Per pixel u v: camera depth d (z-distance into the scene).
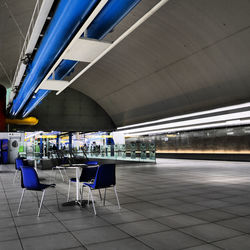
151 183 8.30
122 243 3.17
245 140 18.28
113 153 19.08
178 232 3.54
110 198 5.91
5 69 13.75
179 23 11.68
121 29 13.41
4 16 7.90
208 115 16.03
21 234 3.53
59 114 25.06
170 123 19.33
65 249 3.01
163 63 15.19
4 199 6.00
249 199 5.66
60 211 4.77
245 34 10.59
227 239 3.27
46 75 6.57
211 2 9.99
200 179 9.09
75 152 17.69
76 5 3.97
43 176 11.23
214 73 13.52
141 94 19.86
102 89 23.06
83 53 5.02
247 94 12.95
